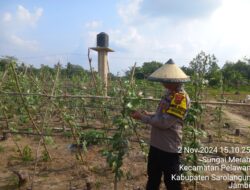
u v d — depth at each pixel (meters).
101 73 14.12
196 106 5.90
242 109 19.31
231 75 24.52
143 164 7.45
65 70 17.69
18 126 10.67
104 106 9.61
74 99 11.20
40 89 11.30
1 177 6.81
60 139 9.44
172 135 4.74
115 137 5.50
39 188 6.31
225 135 11.01
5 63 8.50
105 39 14.29
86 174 6.89
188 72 7.44
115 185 5.59
